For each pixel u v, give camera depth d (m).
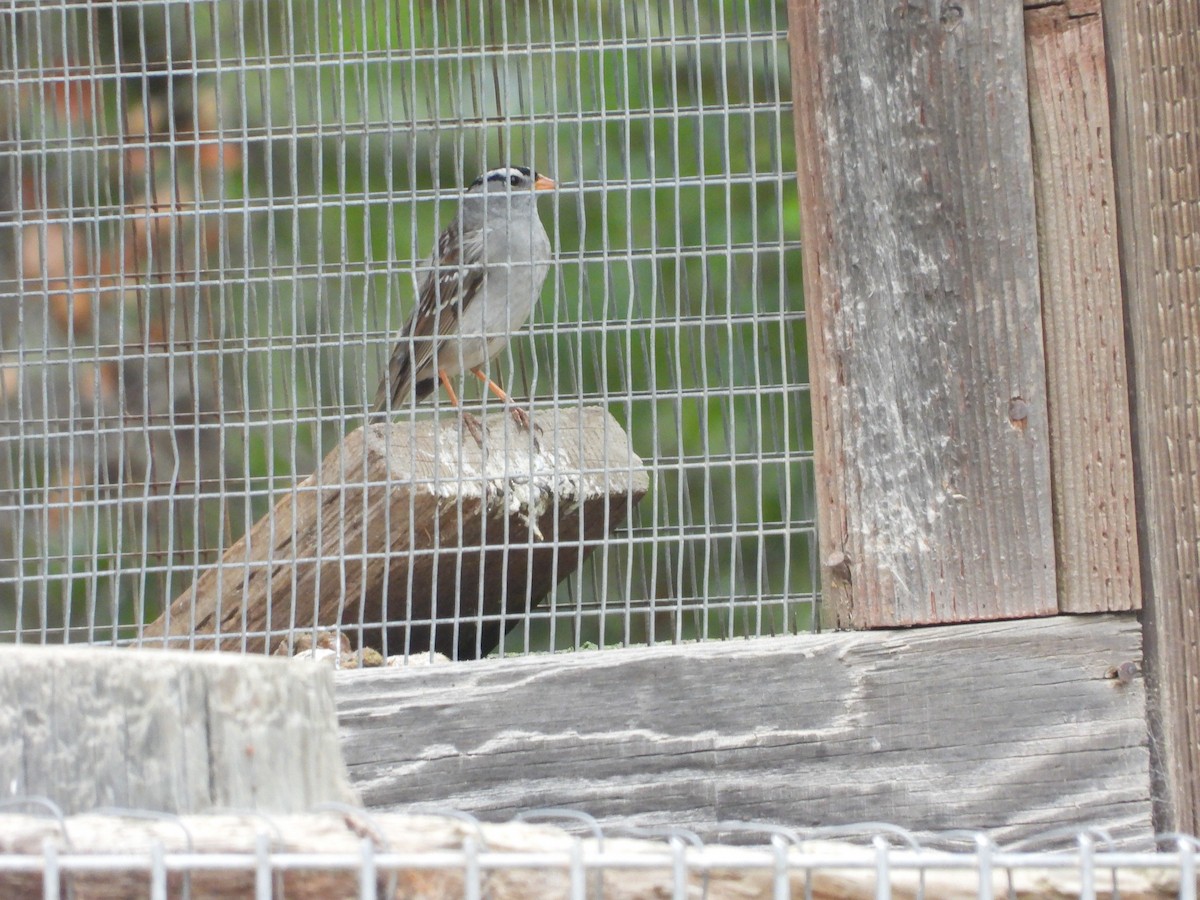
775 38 7.48
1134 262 7.12
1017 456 7.18
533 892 4.30
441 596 9.00
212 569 8.43
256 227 12.91
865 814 7.08
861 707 7.13
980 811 7.07
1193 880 4.07
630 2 11.73
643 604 9.61
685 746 7.11
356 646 8.84
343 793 5.14
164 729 4.79
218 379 7.89
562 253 8.73
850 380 7.29
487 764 7.09
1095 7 7.17
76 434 7.77
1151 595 7.09
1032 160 7.21
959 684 7.14
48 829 4.20
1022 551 7.17
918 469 7.25
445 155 14.21
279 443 12.56
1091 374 7.15
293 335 7.55
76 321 12.80
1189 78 7.02
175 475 7.60
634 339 13.68
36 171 8.48
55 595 11.89
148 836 4.19
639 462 9.15
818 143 7.34
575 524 8.97
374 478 8.15
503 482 7.84
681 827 7.04
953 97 7.25
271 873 4.04
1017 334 7.19
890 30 7.29
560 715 7.13
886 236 7.28
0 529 11.51
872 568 7.25
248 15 12.74
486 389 7.94
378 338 8.12
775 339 12.34
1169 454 7.05
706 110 7.52
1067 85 7.18
